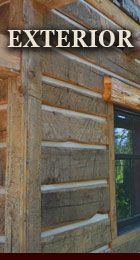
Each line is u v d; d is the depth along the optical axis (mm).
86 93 2777
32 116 2137
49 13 2430
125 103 3246
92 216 2664
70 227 2439
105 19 3113
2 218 2092
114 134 3262
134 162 3584
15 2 2217
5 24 2232
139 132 3689
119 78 3307
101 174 2848
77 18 2715
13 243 1996
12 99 2125
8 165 2082
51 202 2250
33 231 2041
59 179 2348
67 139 2475
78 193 2529
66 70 2547
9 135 2105
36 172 2115
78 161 2576
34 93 2184
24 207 1998
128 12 3475
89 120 2758
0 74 2094
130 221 3375
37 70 2244
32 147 2104
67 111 2529
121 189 3346
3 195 2113
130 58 3537
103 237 2756
